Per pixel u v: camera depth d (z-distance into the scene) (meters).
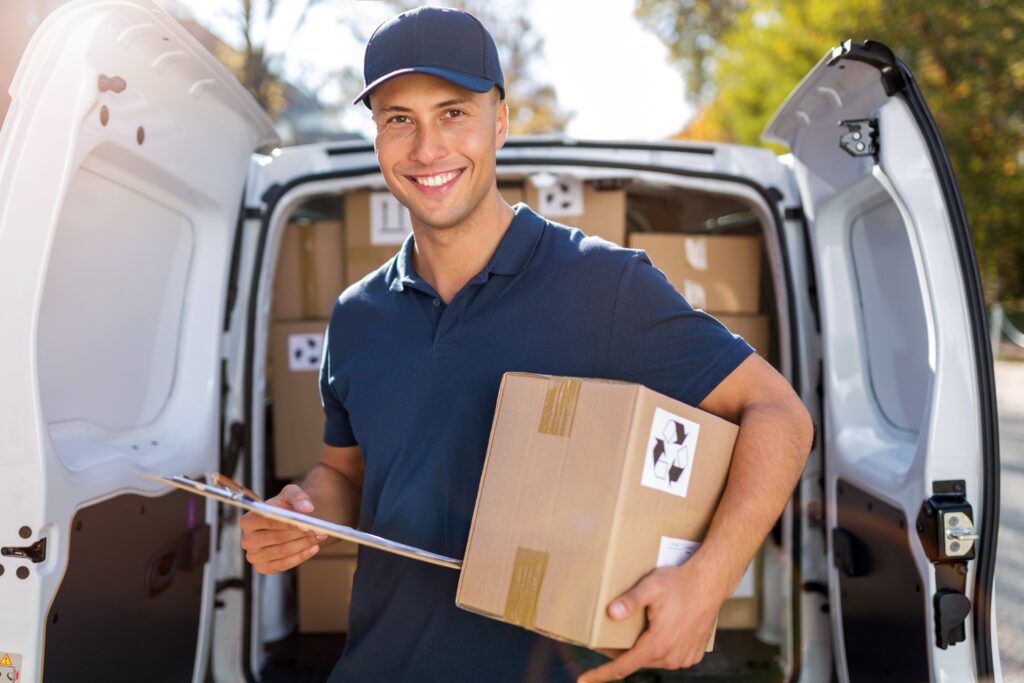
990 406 1.80
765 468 1.33
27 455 1.47
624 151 2.67
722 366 1.43
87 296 1.81
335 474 1.82
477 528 1.33
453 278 1.58
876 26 15.14
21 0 1.88
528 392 1.35
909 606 1.91
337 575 2.84
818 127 2.27
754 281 2.85
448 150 1.49
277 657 2.68
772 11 17.61
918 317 2.07
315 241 2.87
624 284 1.47
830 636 2.47
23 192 1.48
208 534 2.26
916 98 1.85
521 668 1.47
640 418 1.23
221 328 2.35
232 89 2.11
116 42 1.62
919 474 1.85
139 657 1.89
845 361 2.40
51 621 1.52
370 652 1.55
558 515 1.25
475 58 1.49
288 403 2.82
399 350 1.59
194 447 2.21
